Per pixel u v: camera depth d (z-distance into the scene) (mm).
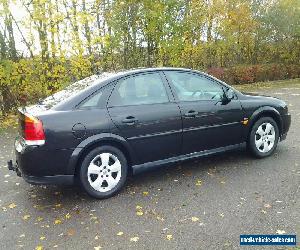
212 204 4465
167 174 5523
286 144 6770
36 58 10477
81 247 3689
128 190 5016
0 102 10625
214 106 5430
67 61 10578
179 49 14547
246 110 5723
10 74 10391
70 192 5082
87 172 4629
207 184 5074
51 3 9969
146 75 5066
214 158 6121
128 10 13195
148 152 4996
